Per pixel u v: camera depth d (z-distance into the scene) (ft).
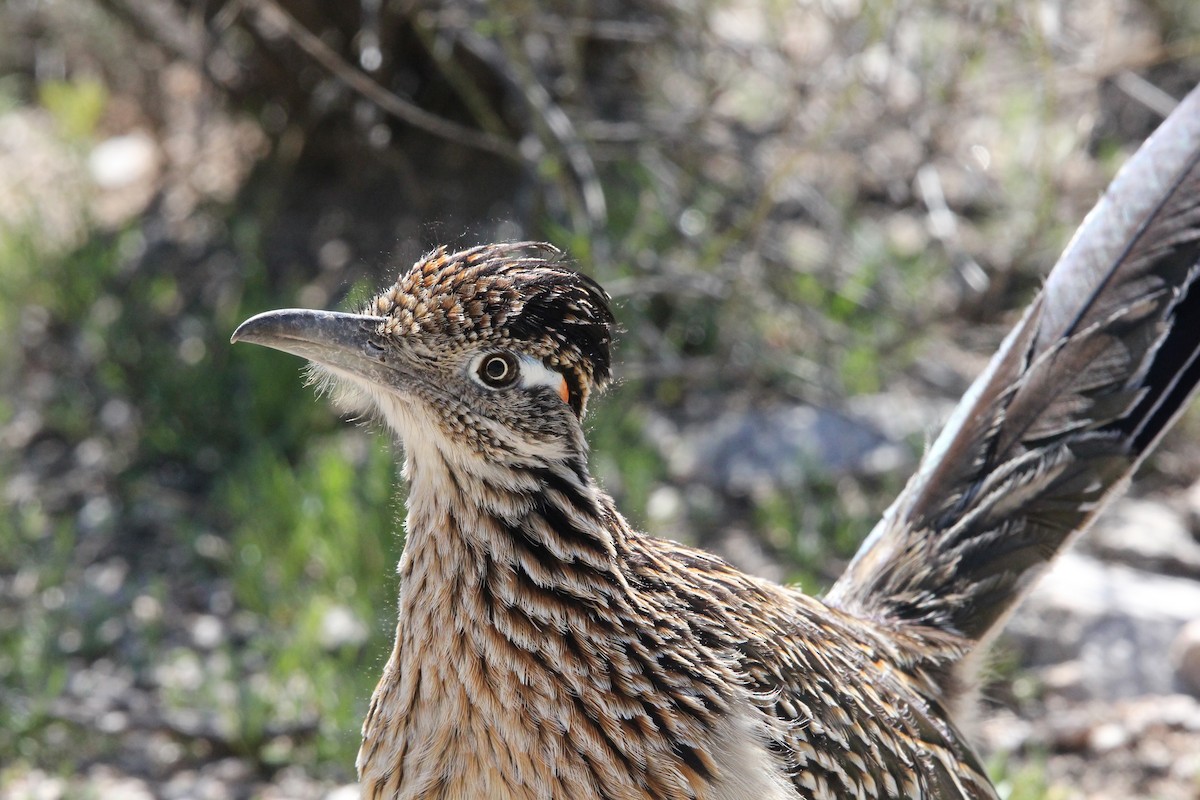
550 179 39.68
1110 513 38.14
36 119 55.42
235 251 46.83
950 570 26.17
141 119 53.16
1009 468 26.27
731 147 43.60
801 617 23.39
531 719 20.77
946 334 42.96
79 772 31.58
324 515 36.40
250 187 48.62
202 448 41.52
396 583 34.24
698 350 43.37
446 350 20.56
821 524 38.04
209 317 44.42
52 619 35.53
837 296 43.32
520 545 20.84
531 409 20.68
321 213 47.21
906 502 27.14
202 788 31.19
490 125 39.99
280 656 33.24
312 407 41.09
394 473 36.06
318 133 47.03
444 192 46.11
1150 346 25.98
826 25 44.80
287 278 45.50
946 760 23.89
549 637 20.71
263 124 47.57
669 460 40.45
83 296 45.01
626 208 43.11
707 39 43.57
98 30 51.16
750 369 41.75
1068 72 39.60
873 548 27.12
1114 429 25.89
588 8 41.63
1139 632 33.78
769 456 40.16
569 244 37.93
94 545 38.60
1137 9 48.60
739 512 38.96
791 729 21.50
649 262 41.63
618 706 20.70
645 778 20.72
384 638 33.22
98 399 43.24
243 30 44.39
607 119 45.16
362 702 31.94
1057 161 45.44
